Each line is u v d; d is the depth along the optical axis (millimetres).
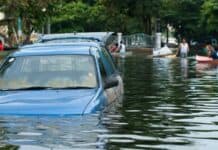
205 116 9711
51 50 10375
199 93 13930
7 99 9086
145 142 7246
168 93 13844
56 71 9859
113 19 74500
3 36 58125
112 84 10055
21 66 10062
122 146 6949
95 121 8281
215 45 64188
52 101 8875
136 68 27359
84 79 9703
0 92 9523
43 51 10352
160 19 74312
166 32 80625
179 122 8961
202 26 65062
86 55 10188
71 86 9555
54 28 78062
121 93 12469
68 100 8914
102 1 74750
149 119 9141
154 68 27500
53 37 14742
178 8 72438
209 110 10531
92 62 10047
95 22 77125
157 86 16125
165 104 11359
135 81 18266
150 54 50188
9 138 7219
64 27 78438
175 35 76438
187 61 36250
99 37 15641
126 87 15680
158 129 8219
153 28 75062
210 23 61938
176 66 29625
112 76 10891
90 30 78875
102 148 6777
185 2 71312
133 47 64750
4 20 55781
